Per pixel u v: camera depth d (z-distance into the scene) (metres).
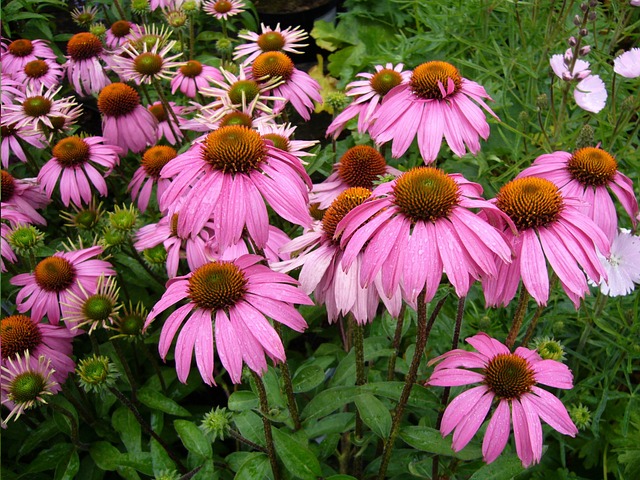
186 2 0.77
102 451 0.48
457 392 0.45
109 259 0.56
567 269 0.33
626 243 0.45
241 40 0.95
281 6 1.04
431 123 0.48
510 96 0.74
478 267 0.31
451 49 0.78
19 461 0.52
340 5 1.08
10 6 0.82
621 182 0.42
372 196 0.33
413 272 0.30
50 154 0.71
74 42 0.74
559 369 0.35
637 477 0.47
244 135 0.36
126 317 0.48
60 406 0.45
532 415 0.33
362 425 0.44
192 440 0.43
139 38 0.71
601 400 0.48
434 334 0.51
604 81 0.69
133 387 0.50
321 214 0.51
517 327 0.39
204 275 0.33
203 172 0.36
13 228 0.54
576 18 0.54
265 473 0.39
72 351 0.52
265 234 0.35
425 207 0.31
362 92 0.59
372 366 0.50
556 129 0.60
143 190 0.61
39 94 0.65
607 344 0.50
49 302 0.49
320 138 0.87
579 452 0.51
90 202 0.61
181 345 0.32
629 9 0.66
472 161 0.66
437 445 0.36
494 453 0.33
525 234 0.34
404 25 0.97
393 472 0.43
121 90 0.65
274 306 0.33
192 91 0.68
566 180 0.43
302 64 1.07
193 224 0.35
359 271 0.35
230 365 0.32
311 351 0.59
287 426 0.42
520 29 0.71
